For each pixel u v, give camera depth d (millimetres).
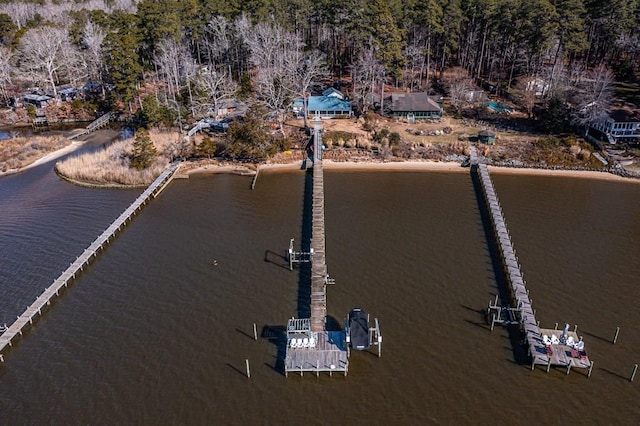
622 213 59781
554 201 62750
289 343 38812
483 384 36281
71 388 36188
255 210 61438
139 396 35469
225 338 40625
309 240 54438
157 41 94688
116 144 79500
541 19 82312
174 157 75625
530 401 34906
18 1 167500
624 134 75438
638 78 95000
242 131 72938
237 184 69125
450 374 37094
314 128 82250
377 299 44844
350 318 39594
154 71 102000
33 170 74438
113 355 39125
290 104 84125
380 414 34031
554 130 79062
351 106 90312
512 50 99062
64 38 109312
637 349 39156
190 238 55312
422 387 36031
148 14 92625
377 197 64312
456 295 45375
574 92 83625
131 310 44062
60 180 70750
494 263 50125
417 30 99438
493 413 34031
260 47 92312
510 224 57031
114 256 52062
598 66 91750
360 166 73750
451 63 108938
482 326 41719
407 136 80438
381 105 88438
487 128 82438
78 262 49844
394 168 73125
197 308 44094
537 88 90750
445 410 34281
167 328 41844
